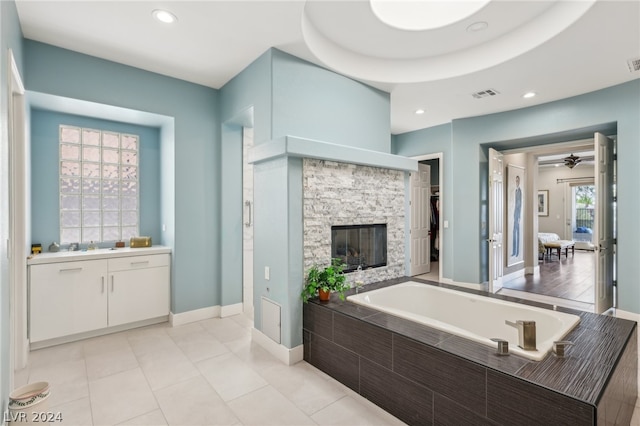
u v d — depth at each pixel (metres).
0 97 1.66
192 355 2.87
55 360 2.74
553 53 2.96
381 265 3.62
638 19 2.45
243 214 4.03
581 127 4.03
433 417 1.84
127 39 2.76
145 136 4.01
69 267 3.05
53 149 3.43
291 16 2.46
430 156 5.75
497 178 5.05
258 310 3.12
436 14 2.90
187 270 3.66
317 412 2.08
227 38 2.75
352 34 3.04
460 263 5.21
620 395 1.72
